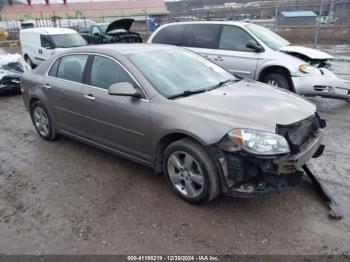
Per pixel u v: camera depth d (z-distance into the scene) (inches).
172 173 134.6
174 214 125.4
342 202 129.6
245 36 277.6
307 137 131.9
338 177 148.5
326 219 120.0
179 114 126.4
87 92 160.2
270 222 119.3
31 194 142.9
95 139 166.4
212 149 117.3
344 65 428.8
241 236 112.7
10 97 336.5
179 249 107.9
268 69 266.2
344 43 647.1
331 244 107.8
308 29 729.0
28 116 261.9
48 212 129.5
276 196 134.6
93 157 177.5
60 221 123.6
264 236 112.3
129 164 167.6
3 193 144.7
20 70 343.9
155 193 140.0
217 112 122.4
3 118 259.0
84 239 113.6
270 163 111.2
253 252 105.6
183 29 311.3
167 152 132.4
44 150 189.6
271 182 115.1
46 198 139.4
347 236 111.2
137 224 120.3
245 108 125.0
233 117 118.8
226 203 131.1
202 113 123.2
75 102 167.8
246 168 115.1
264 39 273.7
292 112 125.3
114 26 595.5
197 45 299.9
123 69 147.1
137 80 140.9
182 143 125.9
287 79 258.8
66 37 496.7
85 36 627.2
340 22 792.9
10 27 1636.3
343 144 184.7
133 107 139.8
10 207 134.0
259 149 110.3
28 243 112.7
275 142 111.0
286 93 148.9
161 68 151.1
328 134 199.9
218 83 156.6
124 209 129.5
